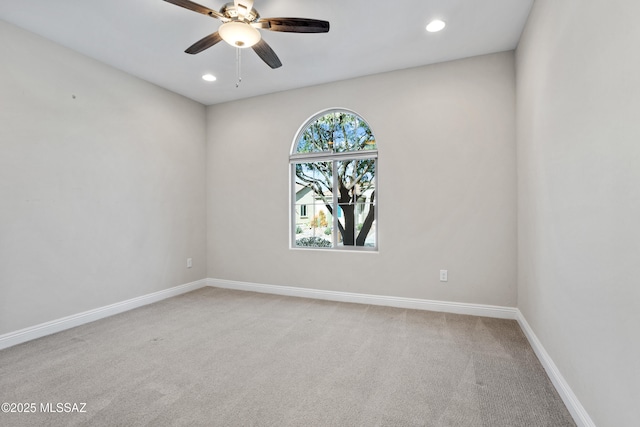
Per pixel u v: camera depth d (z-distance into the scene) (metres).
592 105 1.42
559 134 1.83
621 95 1.18
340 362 2.25
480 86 3.16
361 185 3.83
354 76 3.64
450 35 2.78
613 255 1.25
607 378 1.30
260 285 4.21
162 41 2.85
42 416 1.65
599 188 1.36
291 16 2.48
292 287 4.03
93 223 3.15
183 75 3.57
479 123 3.17
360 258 3.67
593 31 1.40
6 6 2.33
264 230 4.20
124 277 3.44
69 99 2.96
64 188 2.92
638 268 1.08
